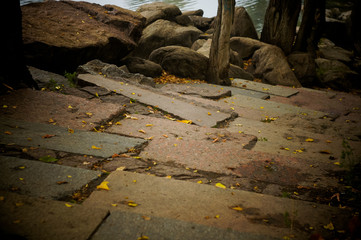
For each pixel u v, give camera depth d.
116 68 8.04
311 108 8.59
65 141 4.07
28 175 3.10
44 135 4.13
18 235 2.19
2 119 4.42
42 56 7.73
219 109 6.70
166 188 3.15
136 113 5.74
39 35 7.91
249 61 12.83
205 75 10.37
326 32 18.72
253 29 14.34
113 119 5.27
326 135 5.61
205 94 8.20
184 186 3.21
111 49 9.35
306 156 4.49
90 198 2.84
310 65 12.07
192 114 6.07
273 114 7.23
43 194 2.86
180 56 10.06
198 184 3.27
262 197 3.13
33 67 7.32
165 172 3.66
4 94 5.25
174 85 8.88
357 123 7.23
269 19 13.24
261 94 9.29
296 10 12.87
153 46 13.06
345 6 27.75
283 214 2.86
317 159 4.39
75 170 3.32
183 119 5.80
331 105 8.97
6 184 2.91
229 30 9.80
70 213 2.49
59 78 7.17
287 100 9.18
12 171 3.12
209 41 13.15
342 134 6.22
